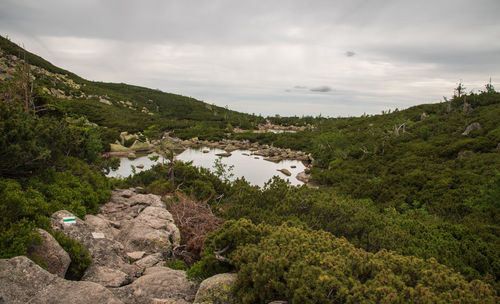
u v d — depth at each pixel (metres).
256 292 5.81
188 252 10.66
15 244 6.38
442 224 12.62
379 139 62.00
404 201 25.59
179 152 77.62
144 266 8.95
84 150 24.17
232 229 8.06
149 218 12.43
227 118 158.00
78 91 125.75
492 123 46.34
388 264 6.20
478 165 31.44
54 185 12.70
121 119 101.06
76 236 8.52
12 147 10.75
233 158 71.81
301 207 12.55
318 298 5.16
